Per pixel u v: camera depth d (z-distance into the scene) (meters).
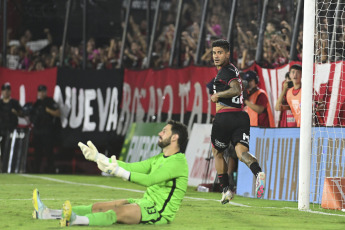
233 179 40.56
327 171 32.16
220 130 25.84
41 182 46.69
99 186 43.25
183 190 20.08
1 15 68.38
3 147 59.47
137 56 60.31
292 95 38.09
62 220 19.09
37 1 68.94
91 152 18.28
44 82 59.84
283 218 24.36
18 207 26.53
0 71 61.41
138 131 54.84
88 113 58.59
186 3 60.53
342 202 28.92
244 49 46.97
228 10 55.75
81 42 69.44
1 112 59.53
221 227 20.75
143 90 54.84
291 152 34.72
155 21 55.72
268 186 35.75
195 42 54.09
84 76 59.03
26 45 66.31
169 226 20.00
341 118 35.22
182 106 49.88
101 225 19.33
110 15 68.12
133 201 20.31
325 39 37.31
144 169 20.02
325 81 35.81
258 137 37.53
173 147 19.77
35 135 59.41
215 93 25.50
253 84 40.03
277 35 45.28
